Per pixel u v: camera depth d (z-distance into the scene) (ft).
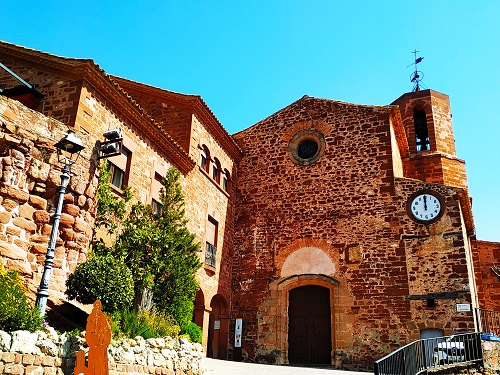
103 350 24.13
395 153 68.28
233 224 69.72
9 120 34.01
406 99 89.71
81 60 42.01
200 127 62.39
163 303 41.37
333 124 69.26
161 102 62.59
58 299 33.35
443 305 55.52
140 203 44.16
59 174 35.78
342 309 59.77
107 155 39.70
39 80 43.93
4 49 46.06
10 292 25.88
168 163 54.34
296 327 62.44
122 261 35.78
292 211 67.21
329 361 59.57
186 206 56.65
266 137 72.95
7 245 32.09
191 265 43.88
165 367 34.19
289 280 63.67
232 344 63.72
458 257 56.59
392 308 57.67
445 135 86.28
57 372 25.53
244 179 72.02
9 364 23.04
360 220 62.95
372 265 60.34
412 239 59.52
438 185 60.39
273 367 52.31
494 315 61.57
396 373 36.73
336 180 66.18
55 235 30.27
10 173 33.27
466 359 48.34
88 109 42.52
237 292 66.18
